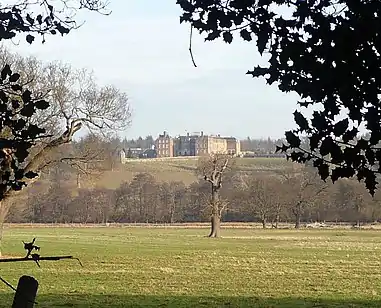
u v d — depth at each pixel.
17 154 4.14
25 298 5.63
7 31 4.78
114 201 81.62
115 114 34.03
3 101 4.13
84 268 26.25
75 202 77.94
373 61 3.85
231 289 19.70
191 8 4.27
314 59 3.97
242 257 33.53
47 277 22.69
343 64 3.91
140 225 80.44
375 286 20.64
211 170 61.09
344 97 3.96
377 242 49.25
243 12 4.20
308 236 59.19
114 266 27.44
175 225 81.44
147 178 83.56
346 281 22.03
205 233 65.12
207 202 63.19
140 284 20.92
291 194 74.06
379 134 3.90
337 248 41.59
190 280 22.20
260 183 75.88
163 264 28.73
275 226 77.69
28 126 4.16
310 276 23.67
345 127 3.92
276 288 20.00
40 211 76.94
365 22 3.79
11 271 24.44
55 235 57.00
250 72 4.18
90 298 17.39
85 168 33.56
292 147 4.00
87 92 35.34
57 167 35.44
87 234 60.00
